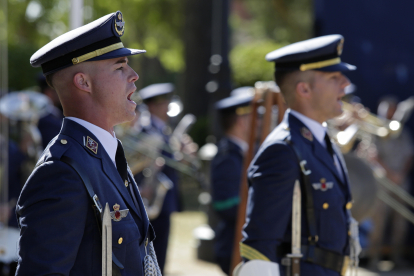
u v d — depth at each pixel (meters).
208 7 27.45
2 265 5.91
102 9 20.22
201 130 25.42
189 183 22.97
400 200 12.52
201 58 27.45
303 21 41.41
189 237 16.16
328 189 5.20
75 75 3.75
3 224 7.56
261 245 5.01
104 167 3.70
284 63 5.69
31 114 10.13
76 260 3.53
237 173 8.48
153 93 11.27
